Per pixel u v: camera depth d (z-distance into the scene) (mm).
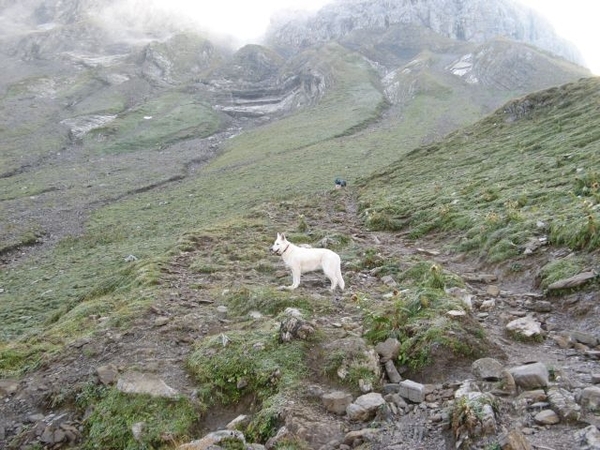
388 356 8391
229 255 20125
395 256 17719
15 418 8883
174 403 8109
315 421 6871
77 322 13688
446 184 32625
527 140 37875
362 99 174750
